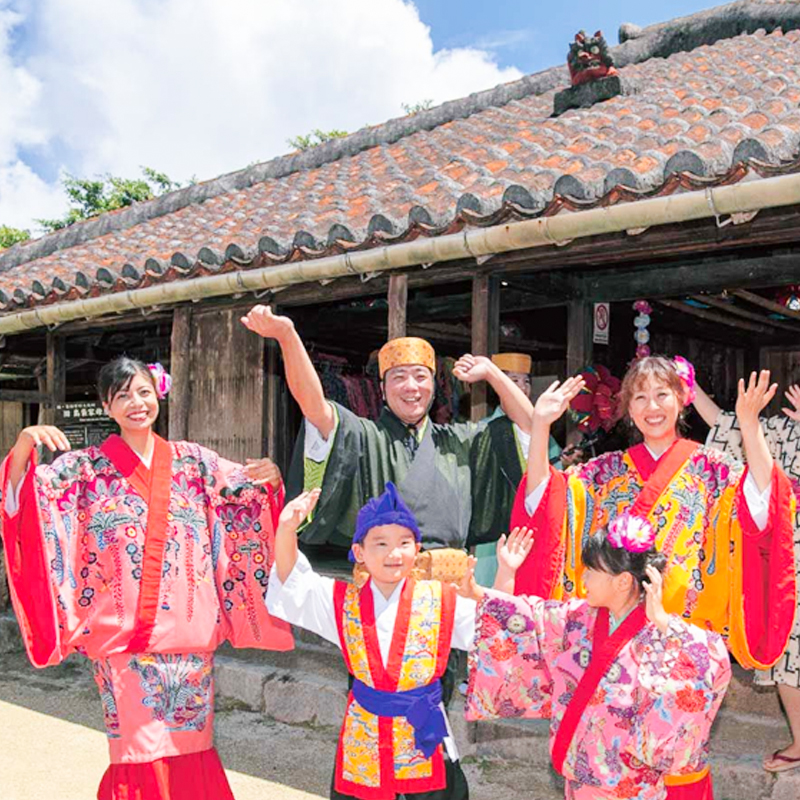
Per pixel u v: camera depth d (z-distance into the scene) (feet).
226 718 16.06
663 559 8.01
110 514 9.85
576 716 8.01
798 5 27.02
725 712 12.95
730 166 10.91
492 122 25.18
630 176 11.57
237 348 18.58
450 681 10.18
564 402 9.54
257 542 10.51
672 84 22.61
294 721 15.83
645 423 9.36
